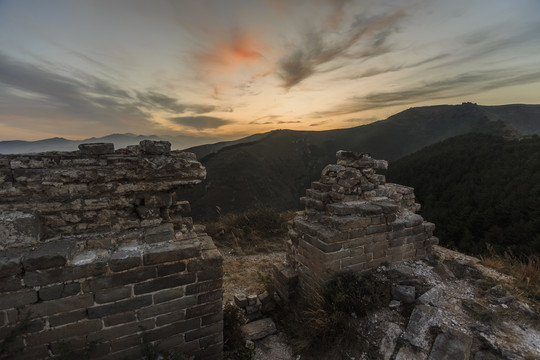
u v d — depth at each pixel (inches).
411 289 166.9
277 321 192.5
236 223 389.1
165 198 137.8
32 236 109.6
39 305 101.8
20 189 115.8
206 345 131.4
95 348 110.7
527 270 195.0
